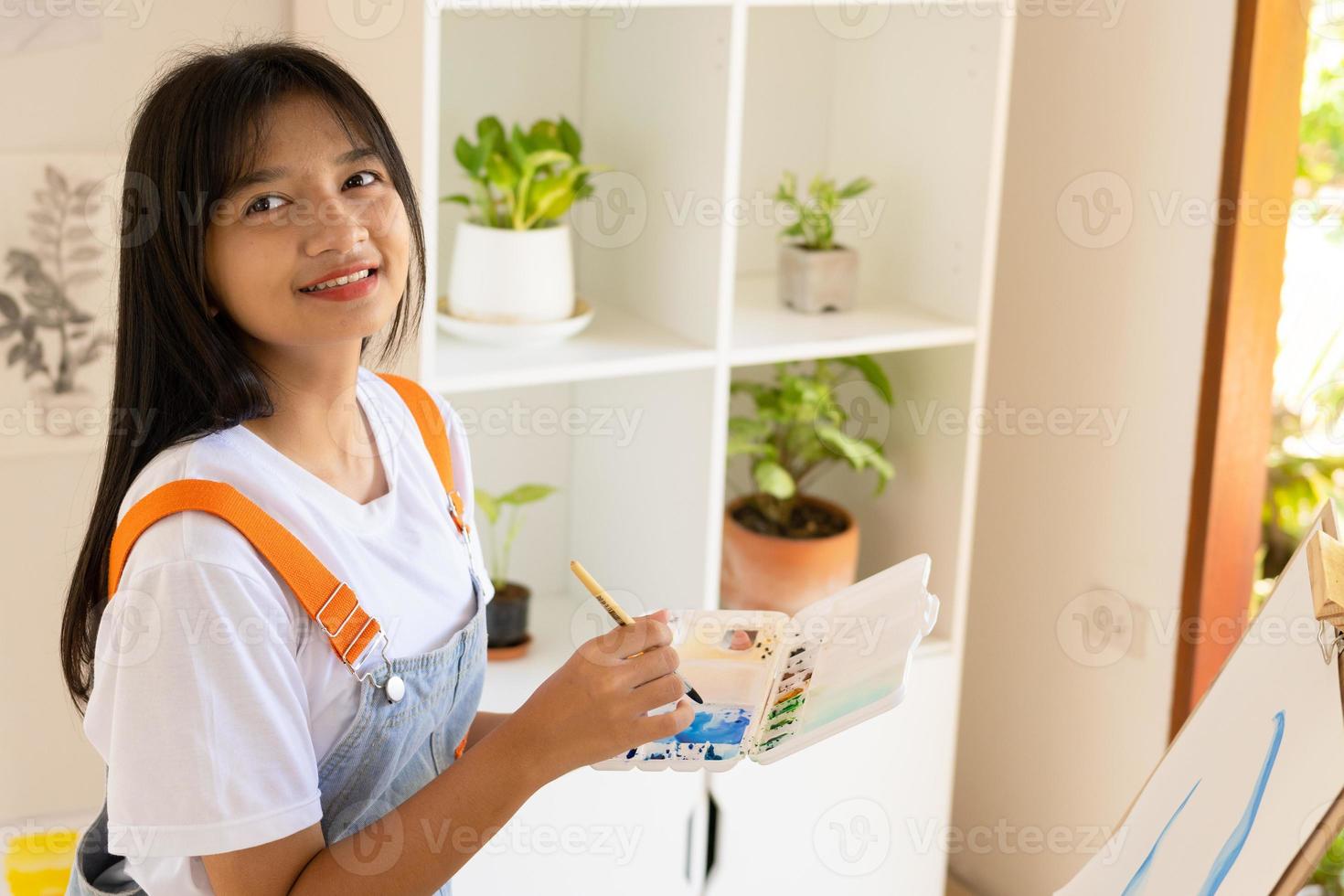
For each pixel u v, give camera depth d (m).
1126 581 2.12
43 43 1.58
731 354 1.83
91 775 1.81
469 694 1.21
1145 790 1.13
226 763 0.96
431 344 1.65
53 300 1.64
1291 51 1.84
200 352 1.02
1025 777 2.37
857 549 2.09
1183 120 1.92
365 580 1.08
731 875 2.01
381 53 1.58
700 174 1.81
